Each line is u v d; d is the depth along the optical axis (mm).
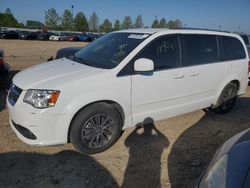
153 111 4355
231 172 2053
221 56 5316
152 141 4406
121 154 3961
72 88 3512
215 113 5859
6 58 15422
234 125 5293
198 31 4980
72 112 3514
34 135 3494
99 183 3297
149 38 4234
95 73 3744
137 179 3414
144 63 3814
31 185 3189
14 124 3818
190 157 3984
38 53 19906
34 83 3555
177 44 4566
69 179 3334
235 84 5762
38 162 3646
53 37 48375
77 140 3682
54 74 3773
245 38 11516
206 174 2273
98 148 3895
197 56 4852
